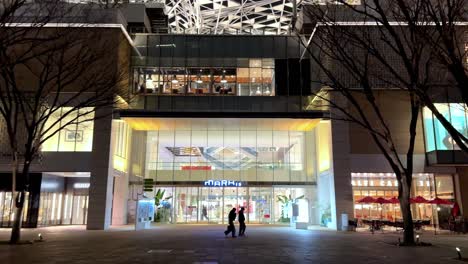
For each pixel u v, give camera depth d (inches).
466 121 1055.6
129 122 1255.5
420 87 501.4
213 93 1219.9
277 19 2444.6
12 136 692.1
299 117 1187.9
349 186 1086.4
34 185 1084.5
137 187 1334.9
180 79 1227.9
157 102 1208.2
